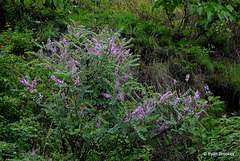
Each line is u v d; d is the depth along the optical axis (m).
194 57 5.21
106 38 2.53
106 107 2.48
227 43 5.91
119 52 2.42
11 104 2.94
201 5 5.11
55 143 2.58
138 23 5.83
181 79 4.83
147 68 4.84
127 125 2.23
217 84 4.85
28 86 2.28
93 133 2.32
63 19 5.64
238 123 3.33
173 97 2.38
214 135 3.19
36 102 2.46
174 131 2.48
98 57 2.33
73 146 2.56
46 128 2.78
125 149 2.56
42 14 5.73
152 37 5.45
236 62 5.51
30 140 2.70
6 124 2.83
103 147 2.55
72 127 2.35
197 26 5.78
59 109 2.38
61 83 2.21
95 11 6.34
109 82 2.27
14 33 4.71
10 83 3.12
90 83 2.37
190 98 2.49
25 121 2.57
